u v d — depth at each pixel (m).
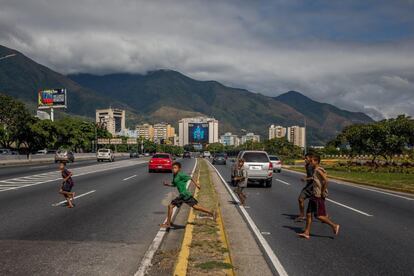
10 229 9.38
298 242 8.59
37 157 55.06
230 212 12.62
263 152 21.75
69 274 6.25
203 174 30.30
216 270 6.35
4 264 6.70
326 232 9.65
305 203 14.84
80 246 7.93
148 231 9.44
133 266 6.72
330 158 78.50
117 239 8.58
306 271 6.57
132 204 13.80
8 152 69.94
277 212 12.68
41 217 10.97
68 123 94.56
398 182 23.64
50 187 18.97
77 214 11.54
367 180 25.22
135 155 97.81
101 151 60.38
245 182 14.66
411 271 6.62
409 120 38.59
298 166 49.25
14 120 71.69
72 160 56.59
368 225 10.62
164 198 15.55
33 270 6.41
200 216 11.26
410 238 9.09
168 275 6.30
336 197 16.98
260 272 6.48
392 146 38.44
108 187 19.67
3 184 20.50
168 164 31.75
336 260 7.22
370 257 7.45
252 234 9.37
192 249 7.63
